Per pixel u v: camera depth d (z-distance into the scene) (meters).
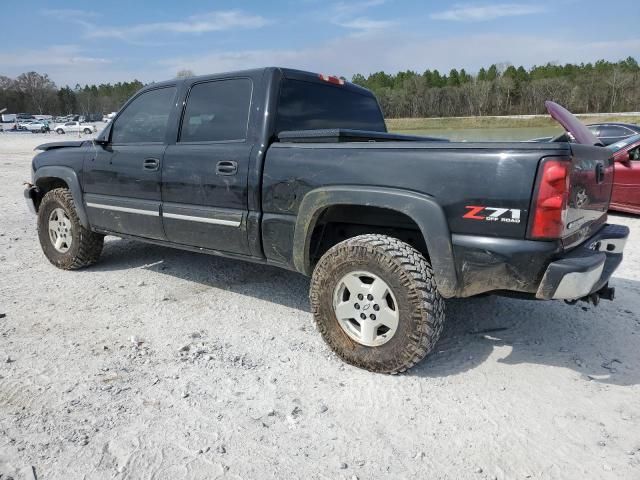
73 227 4.84
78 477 2.13
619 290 4.49
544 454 2.30
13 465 2.19
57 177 4.87
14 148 28.47
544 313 3.95
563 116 3.41
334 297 3.06
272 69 3.56
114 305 4.08
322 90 3.99
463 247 2.64
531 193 2.45
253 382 2.89
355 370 3.03
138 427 2.46
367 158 2.92
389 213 3.19
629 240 6.47
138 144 4.24
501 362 3.14
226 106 3.70
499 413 2.61
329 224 3.52
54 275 4.88
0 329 3.58
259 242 3.46
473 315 3.91
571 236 2.68
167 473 2.15
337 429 2.46
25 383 2.85
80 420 2.51
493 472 2.18
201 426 2.47
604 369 3.07
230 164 3.51
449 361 3.15
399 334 2.83
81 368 3.03
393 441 2.38
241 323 3.74
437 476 2.16
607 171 3.12
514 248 2.51
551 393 2.79
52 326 3.65
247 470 2.18
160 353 3.24
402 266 2.77
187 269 5.07
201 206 3.75
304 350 3.30
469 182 2.60
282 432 2.44
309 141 3.26
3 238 6.46
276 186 3.29
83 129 51.78
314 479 2.13
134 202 4.22
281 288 4.52
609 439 2.40
